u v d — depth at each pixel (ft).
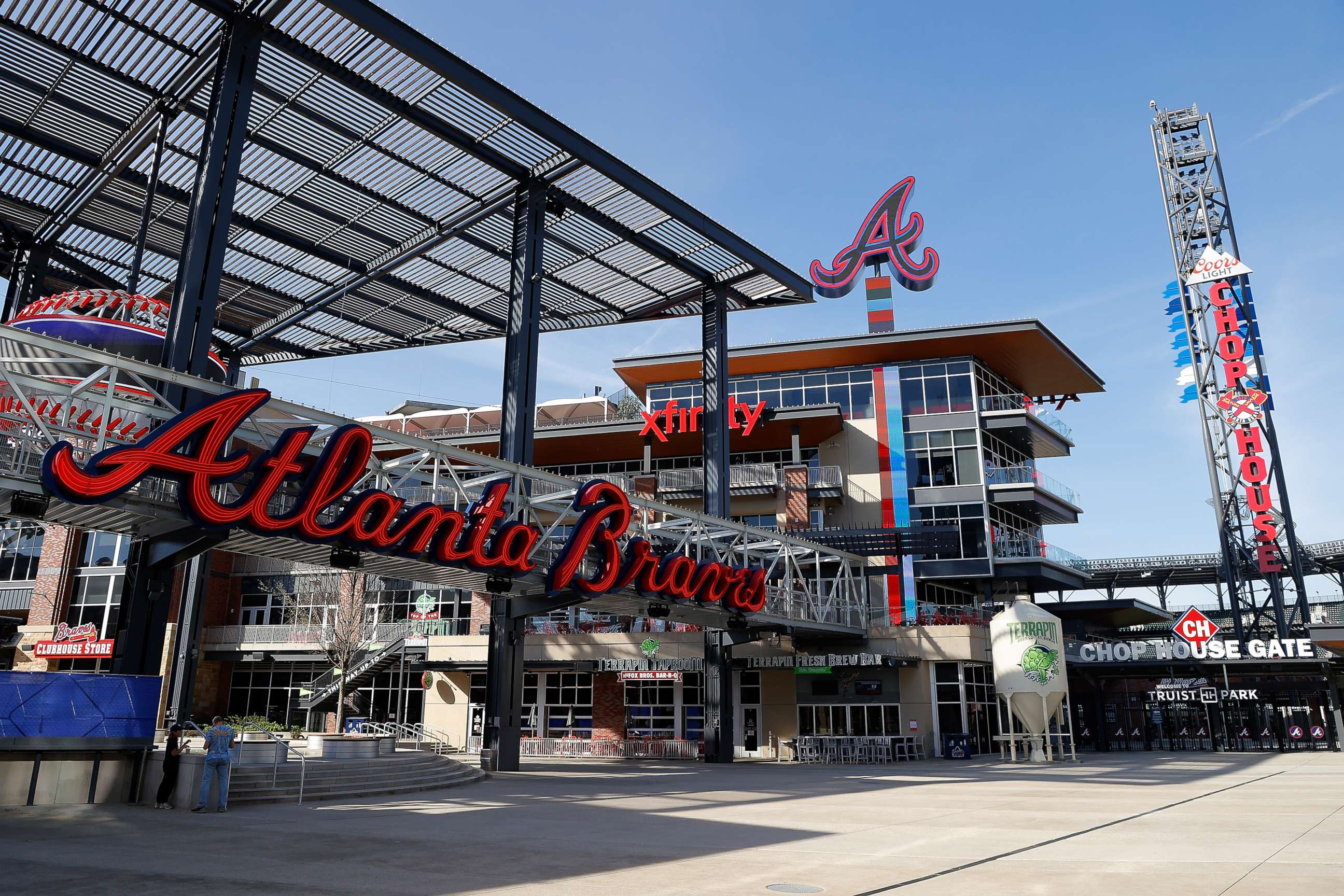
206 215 66.49
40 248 106.73
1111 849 36.94
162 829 44.21
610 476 155.74
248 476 63.87
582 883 29.81
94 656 129.80
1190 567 205.77
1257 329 168.76
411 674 149.59
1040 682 110.63
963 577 148.15
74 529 138.62
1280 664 131.95
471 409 185.68
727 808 55.62
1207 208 177.68
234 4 71.46
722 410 118.11
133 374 57.88
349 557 66.08
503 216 103.04
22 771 52.31
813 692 131.13
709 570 96.17
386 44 78.13
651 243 109.40
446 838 40.96
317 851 37.06
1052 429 166.91
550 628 141.08
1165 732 169.17
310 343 138.82
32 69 81.25
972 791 68.08
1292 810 51.70
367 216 104.53
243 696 157.38
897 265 167.32
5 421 55.21
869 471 155.94
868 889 28.37
